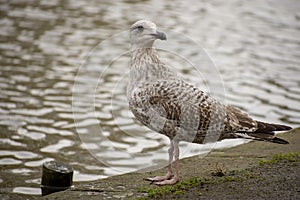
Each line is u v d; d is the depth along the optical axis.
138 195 7.92
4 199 9.24
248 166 9.07
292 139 10.74
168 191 7.91
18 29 20.61
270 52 18.84
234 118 8.49
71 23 21.62
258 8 25.11
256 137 8.52
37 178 10.39
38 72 16.41
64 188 9.36
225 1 26.33
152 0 25.94
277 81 16.17
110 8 24.09
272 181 8.17
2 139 12.27
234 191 7.82
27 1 24.80
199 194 7.75
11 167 10.93
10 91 14.95
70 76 16.17
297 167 8.80
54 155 11.56
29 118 13.38
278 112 13.95
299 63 17.77
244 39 20.25
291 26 22.20
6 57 17.56
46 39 19.55
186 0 26.27
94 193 8.07
